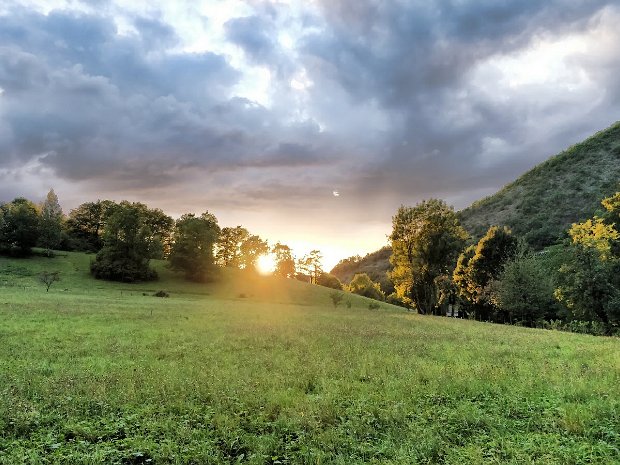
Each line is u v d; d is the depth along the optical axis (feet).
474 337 83.71
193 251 341.82
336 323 112.78
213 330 85.97
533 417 30.81
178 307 160.45
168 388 37.09
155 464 23.70
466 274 255.50
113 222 320.09
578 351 63.36
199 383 38.68
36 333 73.97
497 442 26.21
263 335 78.23
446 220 226.38
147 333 78.64
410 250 232.53
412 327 106.63
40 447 25.22
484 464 22.48
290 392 37.17
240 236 481.87
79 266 331.36
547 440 26.45
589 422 29.27
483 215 445.37
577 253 145.89
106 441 26.61
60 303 140.67
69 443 26.30
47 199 363.35
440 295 266.16
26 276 281.95
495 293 205.36
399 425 29.58
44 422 29.58
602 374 43.96
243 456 24.88
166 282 328.70
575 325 146.72
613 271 143.74
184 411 32.24
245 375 42.34
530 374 43.37
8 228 334.03
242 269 438.40
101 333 77.46
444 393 37.29
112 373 43.50
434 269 227.81
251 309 172.35
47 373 44.04
